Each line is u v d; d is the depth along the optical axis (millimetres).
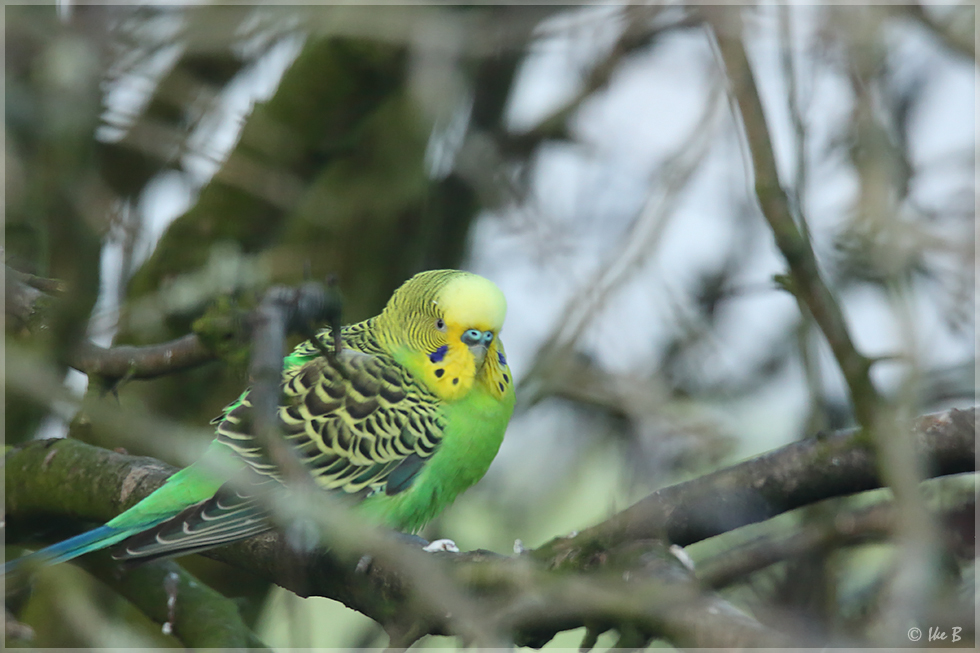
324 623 12930
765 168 5996
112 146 12000
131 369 6527
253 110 10727
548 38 11406
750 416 13227
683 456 11359
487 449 9461
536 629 5262
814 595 8859
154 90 11016
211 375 11680
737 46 6145
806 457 5957
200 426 11586
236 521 7262
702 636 4328
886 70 10406
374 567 6250
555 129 13273
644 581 4820
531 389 11578
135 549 7023
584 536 5441
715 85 11078
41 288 6945
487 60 12938
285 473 4199
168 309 9820
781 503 6012
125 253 10500
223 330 5926
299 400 8906
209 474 7605
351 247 12273
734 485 5949
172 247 10883
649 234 11281
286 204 10625
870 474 5887
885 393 8078
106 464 7883
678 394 12742
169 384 11508
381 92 10539
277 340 4512
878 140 9234
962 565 6375
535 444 13977
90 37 10328
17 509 8109
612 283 11211
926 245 9242
